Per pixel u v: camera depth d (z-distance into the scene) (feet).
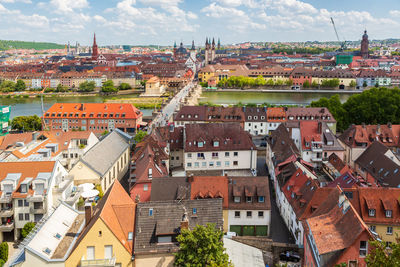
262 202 277.64
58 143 397.19
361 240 168.96
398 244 126.93
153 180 281.74
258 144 538.06
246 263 200.34
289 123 436.76
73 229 207.21
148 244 190.90
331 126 572.51
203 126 415.64
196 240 170.30
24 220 266.16
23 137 416.87
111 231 184.65
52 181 272.31
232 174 397.39
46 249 186.39
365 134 431.84
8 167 277.23
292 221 275.59
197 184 279.08
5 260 239.09
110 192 214.48
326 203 226.79
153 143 368.48
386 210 237.45
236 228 279.08
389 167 329.52
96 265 181.47
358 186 267.18
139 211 200.03
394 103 558.97
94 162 337.93
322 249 173.06
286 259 219.20
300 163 331.57
